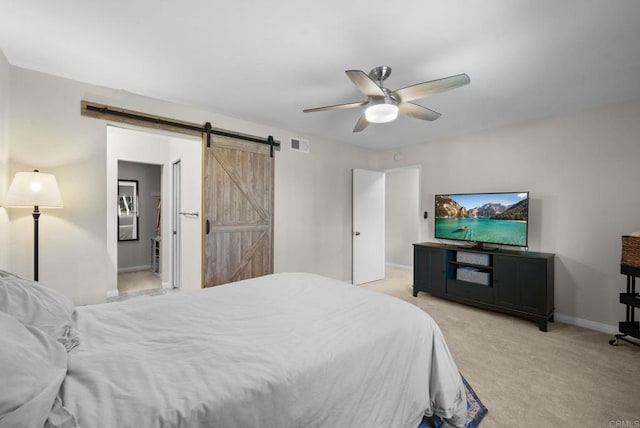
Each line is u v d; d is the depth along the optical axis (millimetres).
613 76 2432
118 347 1211
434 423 1647
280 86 2695
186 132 3205
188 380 991
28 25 1842
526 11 1654
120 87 2738
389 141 4719
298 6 1642
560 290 3391
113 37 1969
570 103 3033
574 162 3307
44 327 1203
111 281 4176
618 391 2027
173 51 2129
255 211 3777
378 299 1886
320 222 4520
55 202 2244
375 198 5293
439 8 1638
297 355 1166
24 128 2387
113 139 4289
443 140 4531
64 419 767
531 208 3627
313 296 1943
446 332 3027
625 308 2990
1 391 710
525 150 3676
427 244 4355
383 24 1787
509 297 3377
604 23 1751
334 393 1147
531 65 2256
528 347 2697
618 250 3029
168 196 4727
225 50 2111
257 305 1774
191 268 3889
